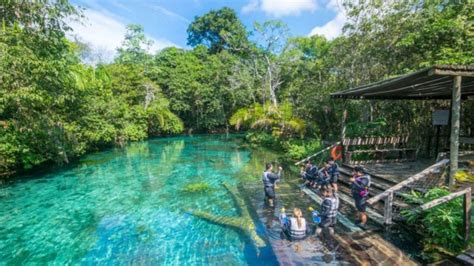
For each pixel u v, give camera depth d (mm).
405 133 13156
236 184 11773
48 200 10219
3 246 6727
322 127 19828
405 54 12672
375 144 11555
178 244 6621
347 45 15430
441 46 10586
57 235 7293
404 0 13031
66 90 14742
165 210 8984
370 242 5785
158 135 35125
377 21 13773
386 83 7547
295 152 16203
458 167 7426
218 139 31734
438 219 5387
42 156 14281
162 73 37062
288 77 30484
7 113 12781
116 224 7949
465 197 4969
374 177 8930
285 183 11109
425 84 7652
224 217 7945
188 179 13047
